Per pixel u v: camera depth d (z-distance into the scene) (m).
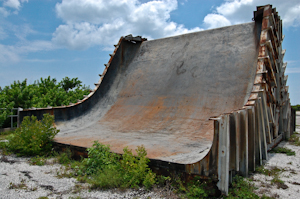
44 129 6.60
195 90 8.30
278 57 8.47
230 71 8.02
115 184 4.40
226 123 4.02
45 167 5.55
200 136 6.77
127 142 6.55
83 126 8.89
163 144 6.28
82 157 5.83
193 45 9.70
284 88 9.21
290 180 4.87
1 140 8.18
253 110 5.30
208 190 4.05
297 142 8.83
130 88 10.02
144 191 4.24
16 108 11.03
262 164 5.91
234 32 8.95
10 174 5.02
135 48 11.48
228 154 3.97
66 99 13.68
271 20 7.95
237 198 3.93
